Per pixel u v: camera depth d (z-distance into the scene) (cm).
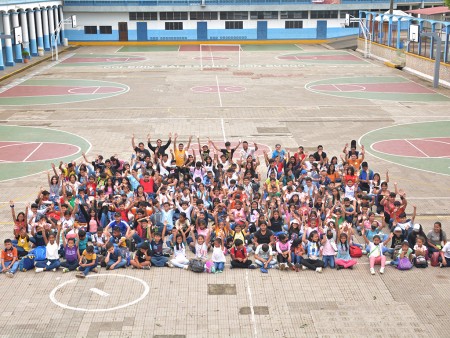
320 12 8850
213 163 2670
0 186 2723
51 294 1744
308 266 1897
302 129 3750
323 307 1672
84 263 1866
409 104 4469
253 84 5375
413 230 1964
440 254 1920
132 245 1995
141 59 7169
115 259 1917
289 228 2055
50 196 2356
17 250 1927
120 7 8612
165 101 4619
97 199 2198
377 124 3875
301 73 6019
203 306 1680
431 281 1823
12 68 6172
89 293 1753
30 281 1820
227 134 3628
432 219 2336
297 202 2202
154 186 2422
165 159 2653
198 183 2378
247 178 2395
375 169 2962
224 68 6397
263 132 3675
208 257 1980
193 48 8406
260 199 2320
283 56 7412
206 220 2153
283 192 2320
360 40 7750
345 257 1922
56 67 6481
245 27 8888
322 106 4416
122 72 6112
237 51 8019
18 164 3053
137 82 5500
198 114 4169
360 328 1566
